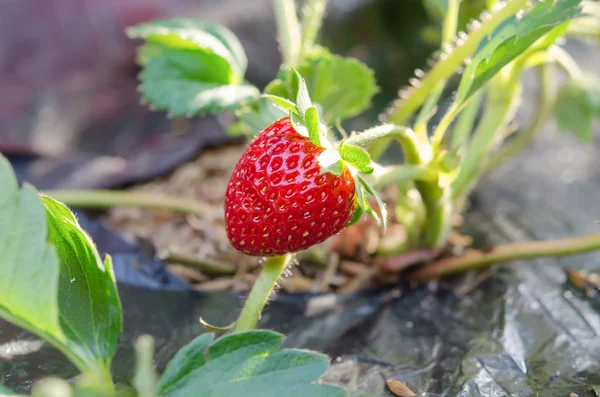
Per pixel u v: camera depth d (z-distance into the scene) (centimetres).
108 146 43
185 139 42
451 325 30
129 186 38
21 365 26
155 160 40
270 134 25
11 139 41
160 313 30
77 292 23
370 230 34
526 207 38
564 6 26
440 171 28
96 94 45
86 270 23
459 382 27
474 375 27
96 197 35
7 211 21
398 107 31
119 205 35
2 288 21
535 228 36
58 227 24
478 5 43
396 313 30
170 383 22
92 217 36
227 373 22
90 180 37
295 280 32
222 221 34
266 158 24
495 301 31
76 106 44
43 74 44
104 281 23
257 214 24
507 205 38
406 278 32
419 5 53
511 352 28
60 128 43
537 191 40
